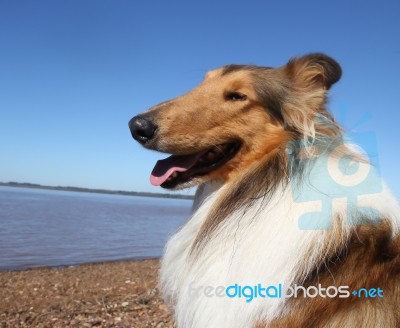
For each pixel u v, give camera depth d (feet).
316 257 1.46
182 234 1.87
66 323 3.58
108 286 6.06
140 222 20.74
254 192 1.72
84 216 22.76
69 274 7.20
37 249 10.30
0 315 4.00
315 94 1.83
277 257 1.50
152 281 6.47
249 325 1.48
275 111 1.81
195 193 2.06
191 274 1.67
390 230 1.49
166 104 1.85
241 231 1.62
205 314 1.56
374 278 1.44
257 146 1.81
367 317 1.40
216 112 1.83
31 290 5.75
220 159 1.85
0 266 7.93
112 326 3.36
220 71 1.98
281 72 1.91
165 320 3.47
